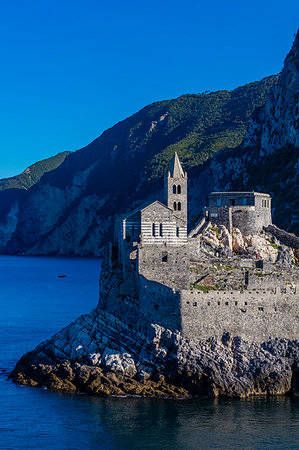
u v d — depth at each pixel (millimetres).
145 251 110000
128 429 88125
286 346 105375
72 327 117812
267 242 130750
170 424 89062
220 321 104875
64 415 92688
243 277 111375
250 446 82938
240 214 132750
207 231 130000
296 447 83125
